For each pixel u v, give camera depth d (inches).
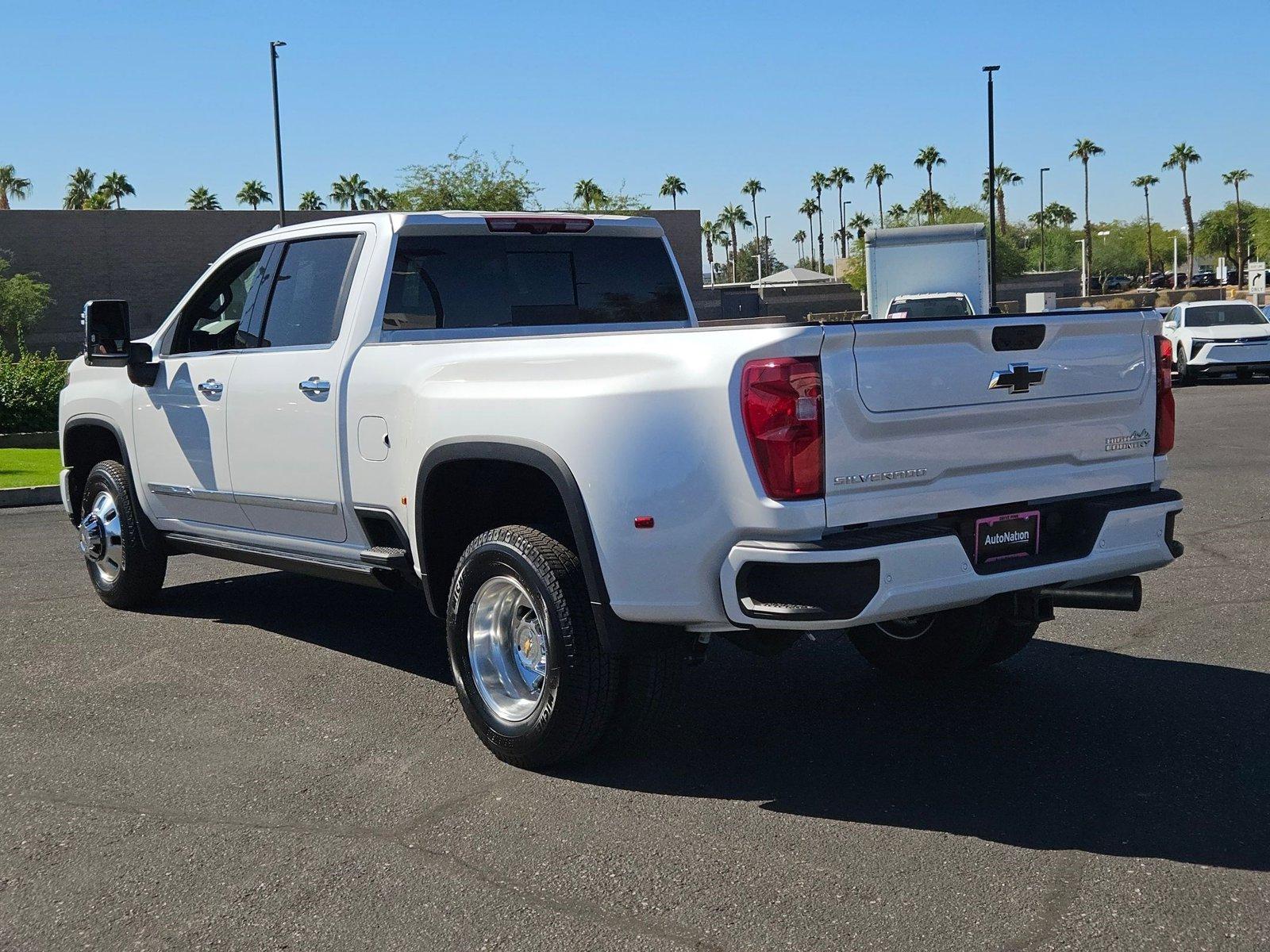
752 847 149.4
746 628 159.8
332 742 191.2
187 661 237.9
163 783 174.9
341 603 287.3
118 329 254.4
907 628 215.3
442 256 220.1
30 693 218.7
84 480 298.7
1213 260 4746.6
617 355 163.9
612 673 170.2
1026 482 167.9
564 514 197.6
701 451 154.6
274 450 223.8
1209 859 142.9
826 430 149.4
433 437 186.1
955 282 973.8
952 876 140.2
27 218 1879.9
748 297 2635.3
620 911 134.2
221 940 130.3
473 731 195.2
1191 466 481.7
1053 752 179.3
